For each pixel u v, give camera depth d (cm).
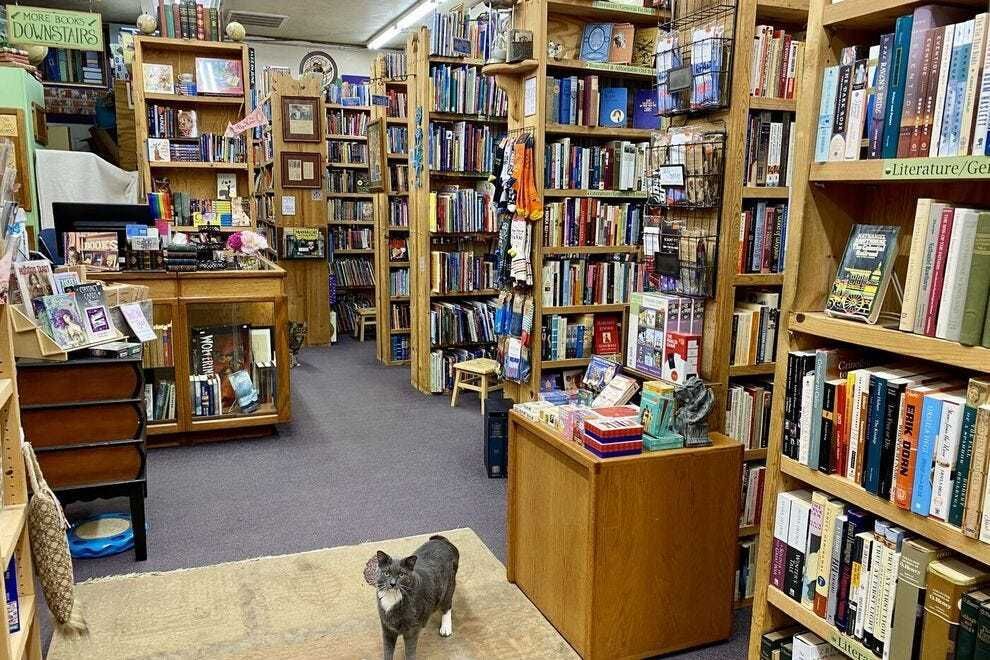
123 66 816
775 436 183
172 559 305
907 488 147
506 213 411
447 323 599
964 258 134
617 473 224
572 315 439
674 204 258
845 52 162
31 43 564
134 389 300
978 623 132
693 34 244
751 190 279
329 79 1240
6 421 190
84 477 294
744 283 279
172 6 593
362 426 505
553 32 388
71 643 241
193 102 621
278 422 474
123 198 579
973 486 133
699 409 239
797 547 179
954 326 137
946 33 136
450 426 507
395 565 214
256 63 1185
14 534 178
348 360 738
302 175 766
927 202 143
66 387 290
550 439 246
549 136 433
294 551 313
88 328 292
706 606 247
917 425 144
